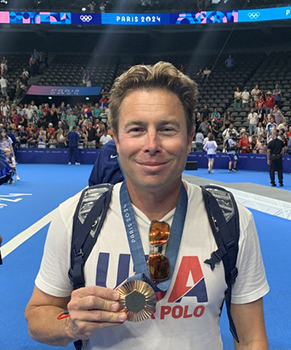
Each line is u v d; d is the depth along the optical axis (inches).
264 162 616.7
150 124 36.9
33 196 349.4
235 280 41.8
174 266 38.3
